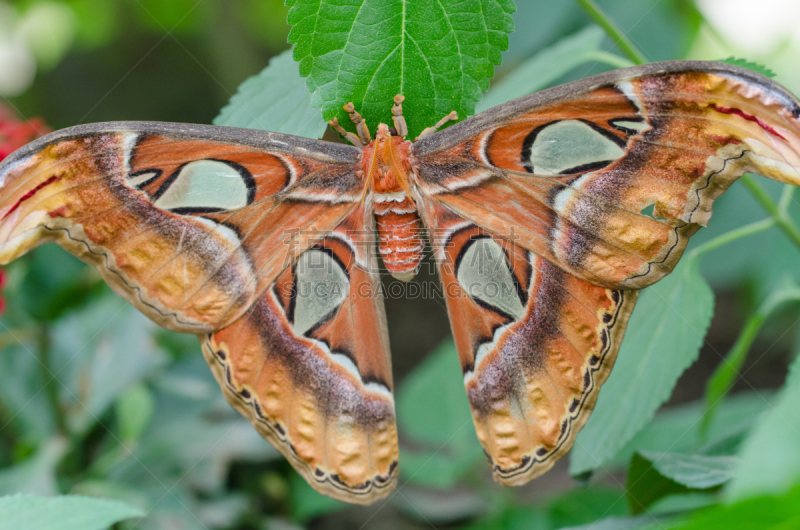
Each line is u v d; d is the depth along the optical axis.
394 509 1.35
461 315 1.17
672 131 1.12
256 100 1.18
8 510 1.11
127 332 1.32
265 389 1.16
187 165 1.14
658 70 1.11
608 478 1.36
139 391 1.31
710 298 1.19
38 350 1.29
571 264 1.14
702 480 1.16
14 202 1.12
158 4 1.88
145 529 1.27
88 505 1.11
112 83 2.05
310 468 1.16
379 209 1.16
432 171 1.15
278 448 1.16
